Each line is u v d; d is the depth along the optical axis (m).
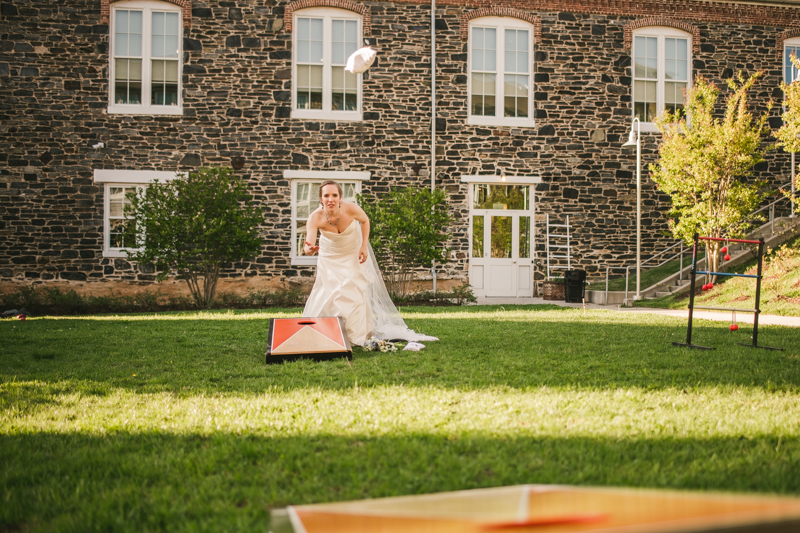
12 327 7.44
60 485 2.05
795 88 10.97
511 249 14.41
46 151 12.79
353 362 4.60
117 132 13.03
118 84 13.18
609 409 3.03
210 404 3.20
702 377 3.92
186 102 13.26
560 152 14.41
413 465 2.16
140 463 2.24
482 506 0.93
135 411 3.05
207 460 2.25
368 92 13.79
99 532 1.70
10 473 2.14
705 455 2.31
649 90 14.80
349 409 3.04
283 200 13.48
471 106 14.30
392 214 12.52
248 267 13.28
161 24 13.30
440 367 4.34
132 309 11.90
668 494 0.94
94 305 11.79
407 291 13.65
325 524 0.87
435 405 3.10
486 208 14.37
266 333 6.58
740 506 0.85
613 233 14.52
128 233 11.66
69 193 12.83
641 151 14.66
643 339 5.96
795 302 9.48
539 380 3.81
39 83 12.80
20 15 12.74
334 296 5.43
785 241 12.24
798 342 5.75
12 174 12.68
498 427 2.69
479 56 14.30
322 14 13.73
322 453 2.33
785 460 2.23
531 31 14.41
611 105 14.55
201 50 13.32
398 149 13.87
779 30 14.96
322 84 13.80
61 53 12.88
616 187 14.54
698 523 0.76
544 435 2.56
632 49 14.66
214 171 12.02
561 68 14.44
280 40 13.52
